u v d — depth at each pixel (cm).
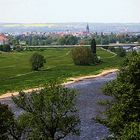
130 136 3000
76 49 19925
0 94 11706
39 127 4684
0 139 4459
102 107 8588
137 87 3353
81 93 10844
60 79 14538
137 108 3297
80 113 7944
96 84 13175
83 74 16050
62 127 4797
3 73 16538
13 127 4638
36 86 12962
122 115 3325
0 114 4509
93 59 19988
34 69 17638
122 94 3388
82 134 6378
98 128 6725
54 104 4744
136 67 3356
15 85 13300
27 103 4884
